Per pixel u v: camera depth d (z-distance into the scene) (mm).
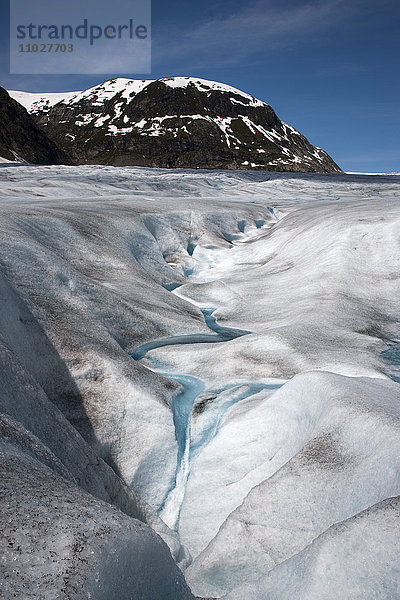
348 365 6090
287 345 6668
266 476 4082
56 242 8867
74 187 20906
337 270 9680
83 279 6988
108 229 10523
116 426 4688
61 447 3531
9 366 3619
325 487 3320
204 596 2984
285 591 2270
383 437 3336
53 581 1521
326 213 13328
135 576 1778
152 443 4641
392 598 1971
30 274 6109
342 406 3896
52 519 1761
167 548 2031
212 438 4965
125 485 3852
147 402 4891
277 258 12133
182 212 14234
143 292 8609
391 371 6035
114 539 1741
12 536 1646
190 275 12328
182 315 8219
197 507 4102
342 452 3541
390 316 8094
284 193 25234
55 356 5043
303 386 4594
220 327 8234
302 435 4184
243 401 5438
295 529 3178
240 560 3174
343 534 2307
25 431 2826
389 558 2123
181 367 6609
